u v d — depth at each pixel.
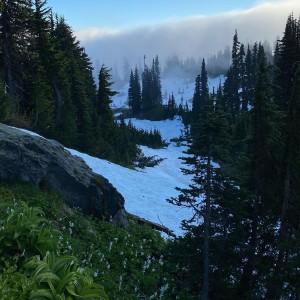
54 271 6.61
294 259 10.98
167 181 42.88
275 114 12.11
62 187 13.64
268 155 12.34
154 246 14.86
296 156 11.91
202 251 11.36
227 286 11.76
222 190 11.05
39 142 14.16
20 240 7.67
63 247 9.66
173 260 11.55
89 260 10.12
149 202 29.38
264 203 12.71
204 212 11.29
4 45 40.16
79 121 51.88
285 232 12.23
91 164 36.19
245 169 13.00
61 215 12.24
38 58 45.25
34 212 8.79
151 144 103.94
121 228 14.86
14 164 12.57
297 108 11.87
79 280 6.47
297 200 12.15
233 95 120.69
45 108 43.66
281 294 11.34
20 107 42.91
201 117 10.54
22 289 5.95
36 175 12.91
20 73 43.34
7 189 11.69
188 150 10.74
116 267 11.28
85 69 71.62
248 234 12.77
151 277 11.56
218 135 10.45
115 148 60.66
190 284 11.80
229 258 11.51
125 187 32.50
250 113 12.75
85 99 54.47
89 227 12.66
